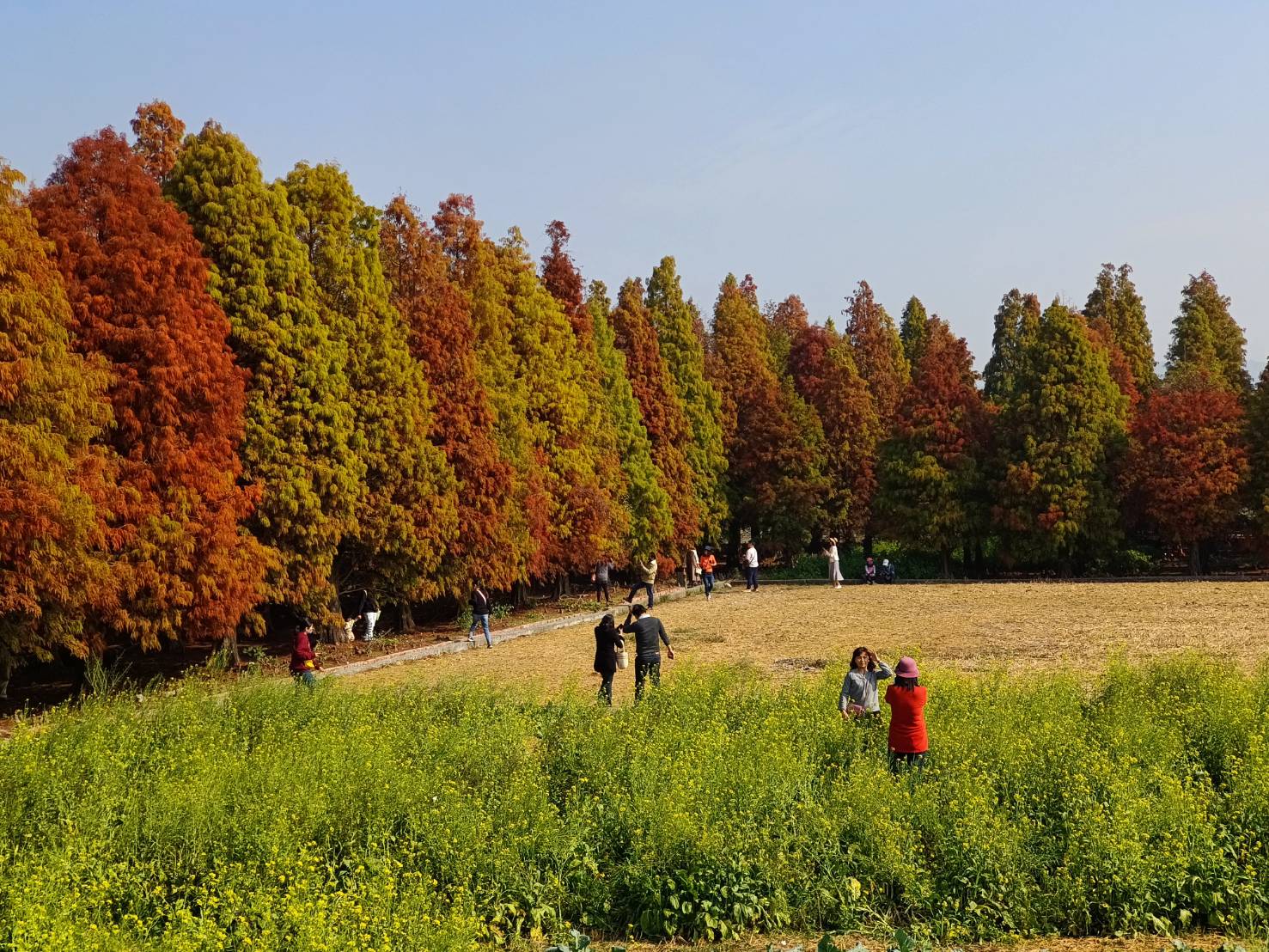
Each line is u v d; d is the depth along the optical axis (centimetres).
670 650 1798
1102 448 4844
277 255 2798
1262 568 4888
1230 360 6994
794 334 8650
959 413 5100
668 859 928
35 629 2072
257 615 2681
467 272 4109
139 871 866
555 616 3772
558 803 1114
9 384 1964
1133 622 2858
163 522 2252
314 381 2786
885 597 4038
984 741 1165
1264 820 973
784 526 5634
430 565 3191
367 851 934
